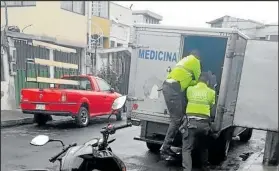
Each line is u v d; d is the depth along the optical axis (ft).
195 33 25.17
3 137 33.01
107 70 53.16
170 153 25.59
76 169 12.16
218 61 24.77
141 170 24.29
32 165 23.91
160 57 26.43
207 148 25.94
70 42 60.80
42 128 39.04
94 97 41.60
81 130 38.17
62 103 38.06
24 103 39.29
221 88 24.38
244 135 36.88
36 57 53.42
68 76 43.21
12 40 50.47
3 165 23.73
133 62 27.17
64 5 60.85
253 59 22.20
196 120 22.35
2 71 49.44
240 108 22.57
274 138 26.25
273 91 21.86
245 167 25.94
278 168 25.61
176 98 24.14
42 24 58.95
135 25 26.94
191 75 24.27
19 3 57.93
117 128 13.66
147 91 26.91
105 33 67.36
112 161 12.96
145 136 27.35
